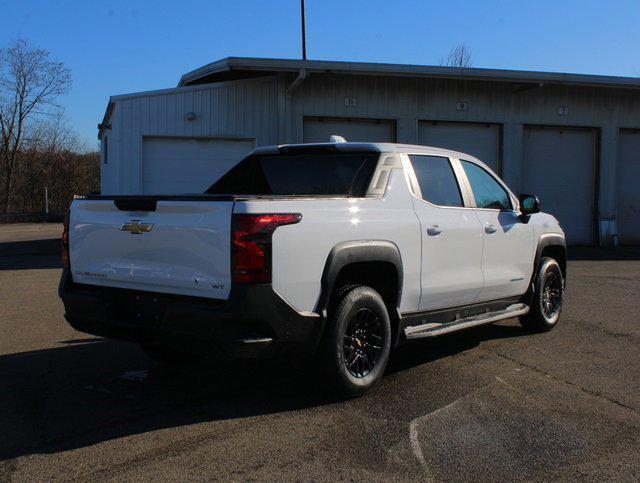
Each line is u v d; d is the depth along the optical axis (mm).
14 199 46625
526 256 6965
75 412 4676
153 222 4543
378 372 5062
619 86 18734
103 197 4906
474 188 6418
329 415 4621
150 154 16438
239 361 6027
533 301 7184
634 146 20609
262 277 4184
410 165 5660
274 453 3945
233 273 4168
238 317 4125
